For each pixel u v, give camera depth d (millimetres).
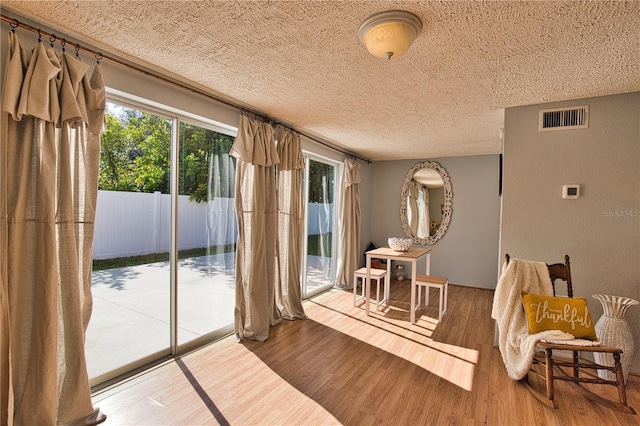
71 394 1827
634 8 1509
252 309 3104
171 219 2676
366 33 1685
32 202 1720
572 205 2756
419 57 2035
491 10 1547
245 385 2307
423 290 5156
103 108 1951
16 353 1681
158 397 2135
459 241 5516
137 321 2473
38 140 1709
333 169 5254
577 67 2145
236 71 2299
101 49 2014
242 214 3051
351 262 5258
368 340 3135
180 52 2039
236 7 1567
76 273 1842
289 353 2826
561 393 2266
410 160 5883
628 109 2588
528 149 2906
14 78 1595
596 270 2684
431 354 2850
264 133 3244
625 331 2365
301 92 2680
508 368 2445
